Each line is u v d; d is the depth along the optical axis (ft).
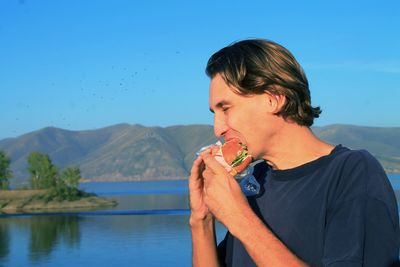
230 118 8.69
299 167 8.48
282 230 8.30
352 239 7.20
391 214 7.35
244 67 8.40
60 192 440.04
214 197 7.95
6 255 155.63
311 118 8.71
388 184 7.70
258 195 8.90
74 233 211.61
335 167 8.11
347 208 7.56
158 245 165.89
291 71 8.46
